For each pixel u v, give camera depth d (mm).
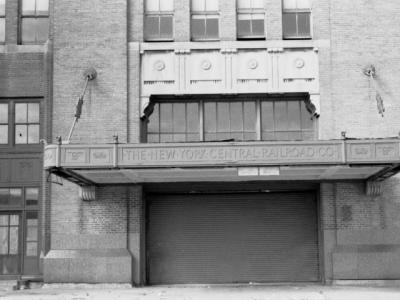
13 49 25531
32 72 25406
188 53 25016
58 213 24438
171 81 24953
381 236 24234
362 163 20594
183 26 25234
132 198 24516
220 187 25047
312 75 24906
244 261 25328
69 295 20891
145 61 25109
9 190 25125
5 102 25484
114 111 24703
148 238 25422
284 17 25594
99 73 24906
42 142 25141
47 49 25391
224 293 21344
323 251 24453
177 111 25438
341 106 24641
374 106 24641
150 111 25375
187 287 24047
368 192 24125
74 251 24156
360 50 24938
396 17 25141
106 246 24234
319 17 25203
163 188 25125
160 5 25719
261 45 24969
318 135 24797
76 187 24578
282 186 25016
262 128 25328
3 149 25266
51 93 25047
